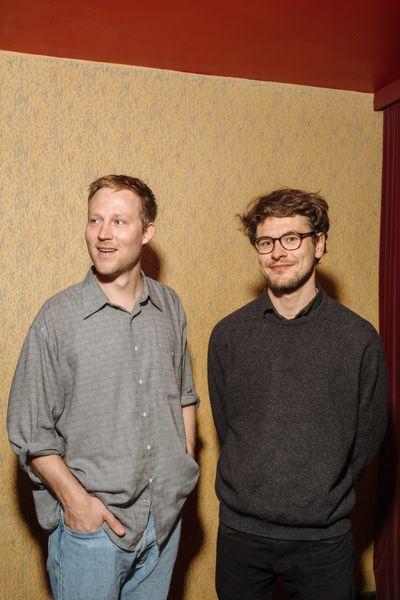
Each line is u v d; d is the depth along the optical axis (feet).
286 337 6.01
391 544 8.49
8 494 7.75
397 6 6.41
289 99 8.61
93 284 5.77
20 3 6.44
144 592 6.05
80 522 5.43
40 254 7.78
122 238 5.66
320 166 8.75
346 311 6.07
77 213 7.88
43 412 5.52
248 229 6.48
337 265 8.87
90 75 7.89
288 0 6.34
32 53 7.66
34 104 7.71
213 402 6.74
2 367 7.70
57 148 7.80
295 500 5.69
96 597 5.54
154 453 5.78
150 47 7.47
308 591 5.92
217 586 6.40
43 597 7.84
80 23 6.87
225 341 6.35
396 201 8.55
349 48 7.43
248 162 8.48
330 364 5.82
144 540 5.73
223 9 6.53
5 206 7.66
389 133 8.75
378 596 8.74
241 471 5.89
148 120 8.10
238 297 8.46
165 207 8.18
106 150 7.96
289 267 5.99
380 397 6.14
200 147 8.30
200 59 7.82
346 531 5.98
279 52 7.59
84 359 5.56
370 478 9.07
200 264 8.32
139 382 5.75
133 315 5.83
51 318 5.61
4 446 7.73
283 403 5.83
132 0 6.36
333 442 5.77
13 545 7.77
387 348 8.68
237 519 6.02
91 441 5.54
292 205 5.98
